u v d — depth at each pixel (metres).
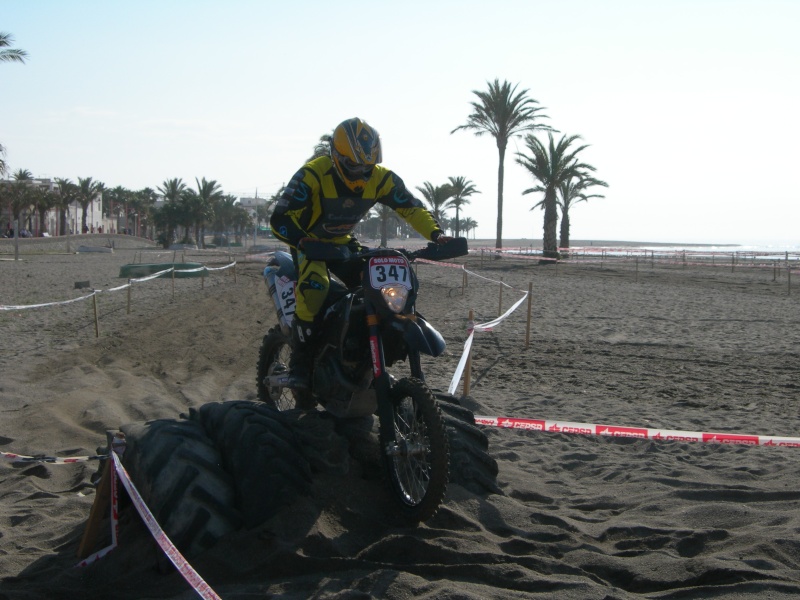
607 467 6.11
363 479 4.67
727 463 6.22
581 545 4.28
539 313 17.84
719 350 12.86
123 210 131.00
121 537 4.33
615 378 10.34
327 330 4.79
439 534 4.30
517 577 3.83
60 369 9.98
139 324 14.18
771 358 12.15
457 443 4.95
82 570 4.08
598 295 23.11
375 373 4.42
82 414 7.59
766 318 17.55
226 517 4.10
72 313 15.93
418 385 4.32
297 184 4.78
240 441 4.29
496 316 16.92
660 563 4.02
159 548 4.00
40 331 13.27
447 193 62.47
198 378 9.55
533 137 48.22
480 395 9.08
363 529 4.30
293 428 4.66
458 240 4.85
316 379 4.99
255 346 12.21
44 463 6.04
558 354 12.14
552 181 47.44
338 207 4.89
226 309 17.23
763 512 4.80
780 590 3.70
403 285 4.38
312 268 4.82
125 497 4.54
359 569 3.90
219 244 102.81
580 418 7.98
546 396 9.12
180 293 21.02
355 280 4.96
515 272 35.31
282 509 4.16
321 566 3.89
